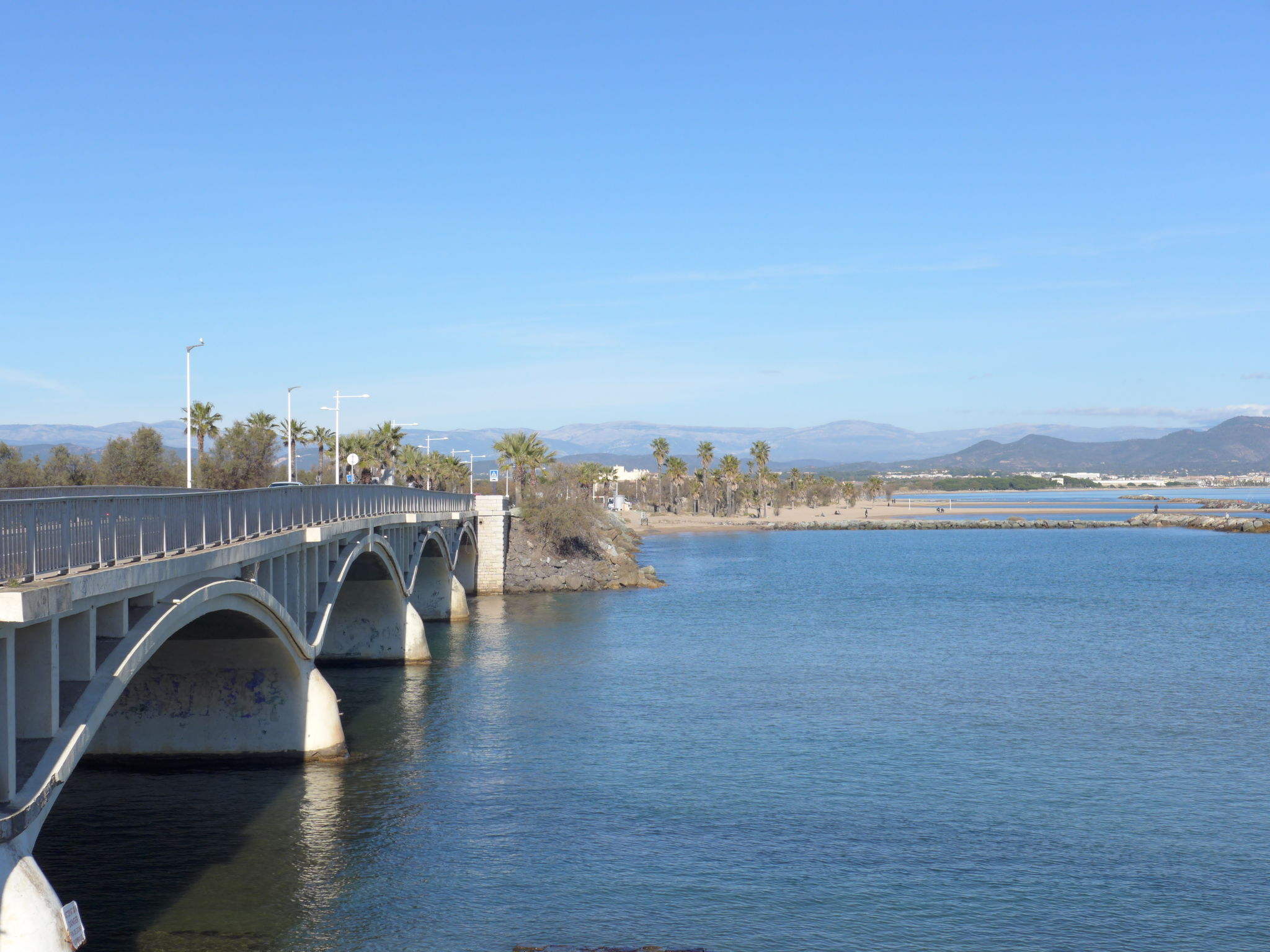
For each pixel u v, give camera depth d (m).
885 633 73.00
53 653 18.34
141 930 23.92
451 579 77.44
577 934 24.39
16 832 16.98
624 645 66.88
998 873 28.58
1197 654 65.06
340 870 27.77
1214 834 31.84
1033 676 56.97
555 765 38.19
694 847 30.14
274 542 31.36
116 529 20.86
